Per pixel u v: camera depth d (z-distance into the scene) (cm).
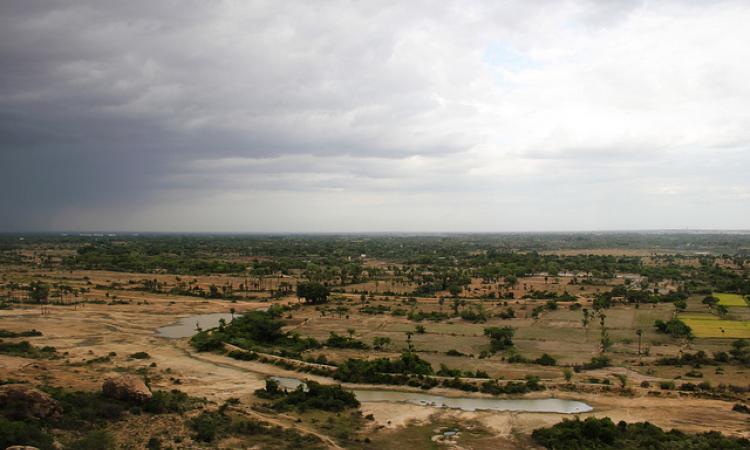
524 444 6931
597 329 14112
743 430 7275
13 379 7950
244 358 11394
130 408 6844
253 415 7462
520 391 9031
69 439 5809
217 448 6106
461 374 9888
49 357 10650
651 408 8212
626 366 10475
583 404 8544
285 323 15275
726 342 12406
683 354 11025
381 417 7919
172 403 7262
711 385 9188
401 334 13750
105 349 11838
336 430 7194
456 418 7888
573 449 6544
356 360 10675
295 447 6384
